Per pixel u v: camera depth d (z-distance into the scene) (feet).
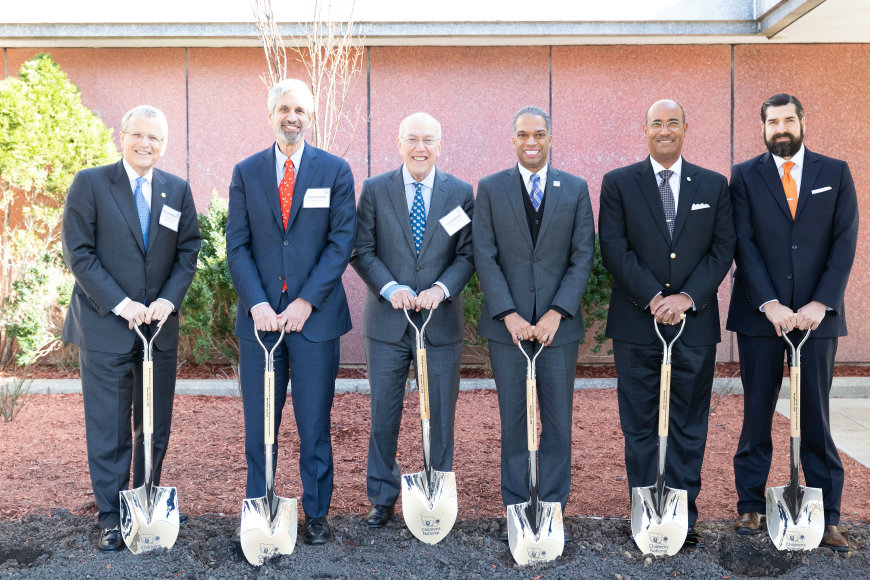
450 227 11.00
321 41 19.89
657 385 10.80
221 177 22.81
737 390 19.65
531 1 21.15
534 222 10.73
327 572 9.34
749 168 10.85
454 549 10.10
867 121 22.38
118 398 10.34
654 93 22.56
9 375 21.18
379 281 10.81
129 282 10.39
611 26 21.22
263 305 10.04
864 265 22.68
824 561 9.71
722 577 9.29
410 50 22.50
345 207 10.57
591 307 21.02
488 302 10.57
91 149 20.99
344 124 22.52
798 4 18.76
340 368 22.54
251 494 10.34
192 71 22.63
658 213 10.59
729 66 22.43
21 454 14.49
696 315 10.52
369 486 11.20
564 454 10.73
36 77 20.66
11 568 9.51
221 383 19.89
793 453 9.96
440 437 11.09
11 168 20.30
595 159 22.74
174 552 9.90
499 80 22.59
